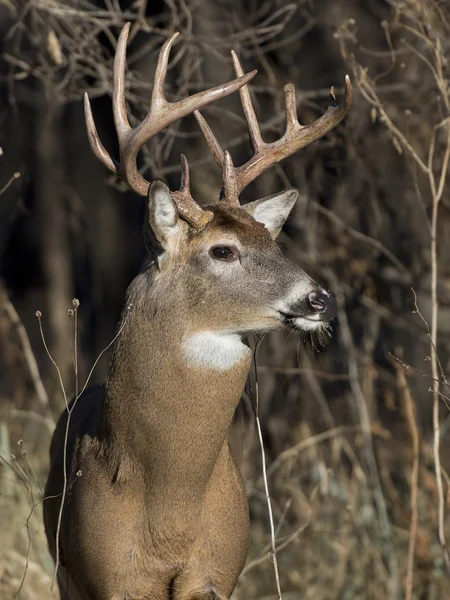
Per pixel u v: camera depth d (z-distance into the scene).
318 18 20.08
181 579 11.34
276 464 16.62
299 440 18.55
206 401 11.22
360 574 15.68
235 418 19.77
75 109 28.39
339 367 20.41
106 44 19.91
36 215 29.95
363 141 18.52
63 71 19.78
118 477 11.20
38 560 14.62
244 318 11.37
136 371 11.25
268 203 12.68
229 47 17.84
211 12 19.31
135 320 11.42
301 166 18.62
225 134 19.33
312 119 18.38
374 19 20.30
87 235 29.47
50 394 20.28
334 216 17.58
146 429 11.14
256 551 16.95
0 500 15.27
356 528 16.28
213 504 11.41
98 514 11.19
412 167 16.06
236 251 11.41
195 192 19.00
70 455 11.97
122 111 11.77
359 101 18.20
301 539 16.67
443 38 15.71
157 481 11.13
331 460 18.55
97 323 28.69
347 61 16.59
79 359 24.09
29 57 19.02
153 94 11.60
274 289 11.34
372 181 18.52
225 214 11.64
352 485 16.31
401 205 18.98
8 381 21.92
